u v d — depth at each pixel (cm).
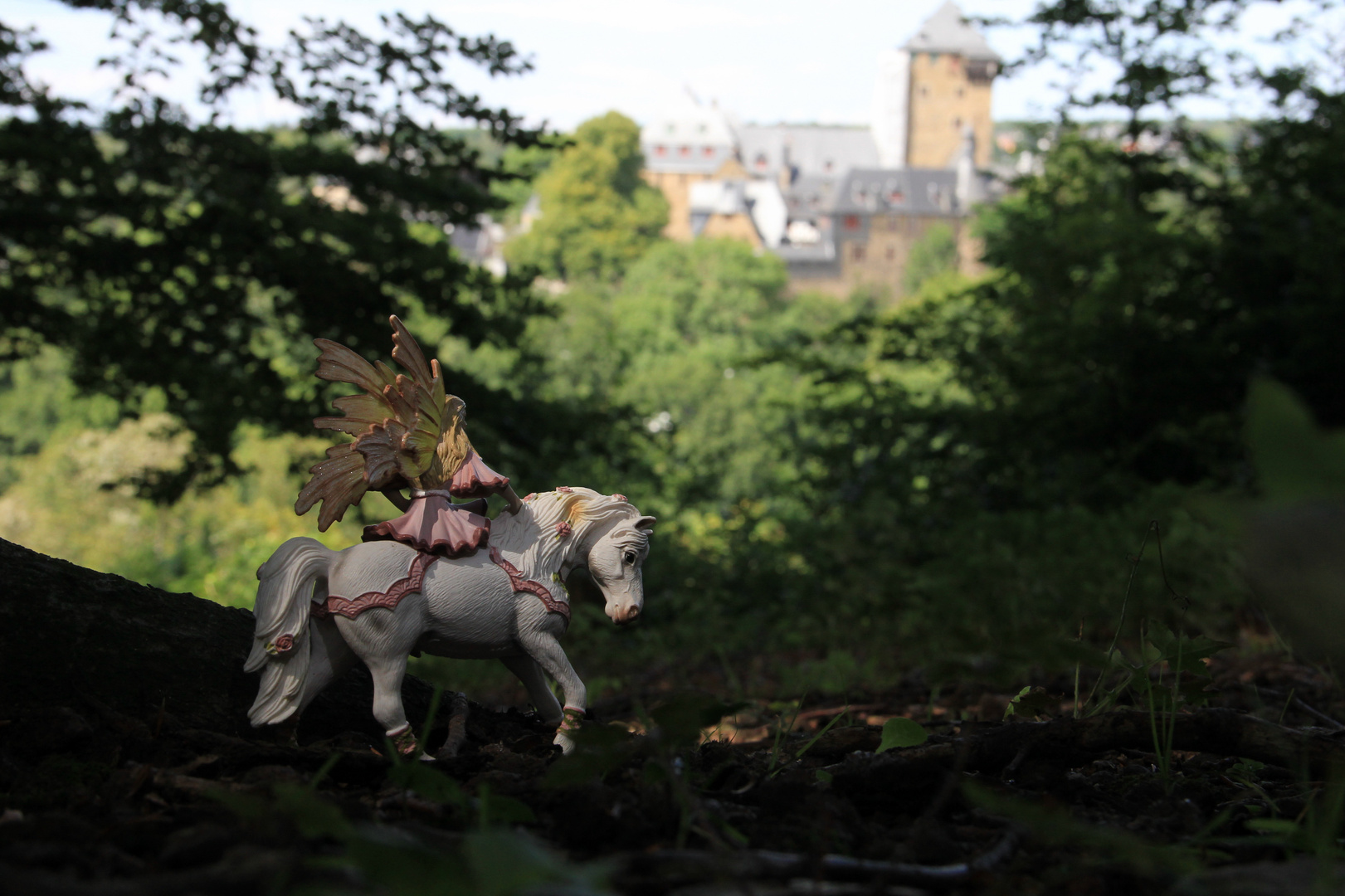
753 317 10812
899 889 190
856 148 15862
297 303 1102
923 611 853
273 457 3756
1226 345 1393
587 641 953
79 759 280
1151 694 290
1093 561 830
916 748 281
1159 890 197
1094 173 1445
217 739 285
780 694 651
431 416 321
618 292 12219
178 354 1098
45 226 1023
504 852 137
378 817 224
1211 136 1499
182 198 1112
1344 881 182
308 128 1062
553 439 1204
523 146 1091
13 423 7112
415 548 314
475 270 1168
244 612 346
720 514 1493
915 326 1495
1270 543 99
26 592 310
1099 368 1374
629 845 213
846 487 1443
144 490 1109
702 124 15562
